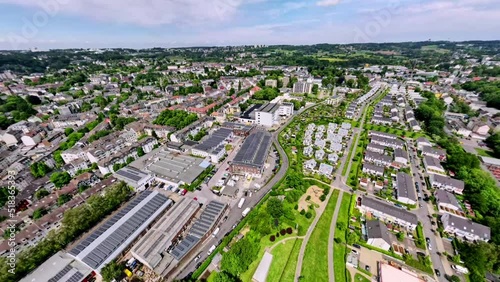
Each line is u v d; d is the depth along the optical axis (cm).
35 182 12006
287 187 11744
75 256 7594
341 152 15012
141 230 8881
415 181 12200
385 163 13538
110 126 19750
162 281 7319
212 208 9894
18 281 7081
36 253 7656
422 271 7619
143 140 16212
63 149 16112
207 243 8744
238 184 12262
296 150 15500
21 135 17700
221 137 16712
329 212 10081
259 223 9138
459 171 12100
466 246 8056
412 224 9119
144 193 10575
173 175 12756
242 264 7275
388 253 8175
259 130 18975
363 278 7362
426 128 18638
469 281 7312
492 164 13388
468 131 17475
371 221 9194
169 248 8494
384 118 19975
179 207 9844
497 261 7469
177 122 18850
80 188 11581
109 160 13400
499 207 9544
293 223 9306
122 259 8075
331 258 8031
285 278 7375
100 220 9919
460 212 9862
